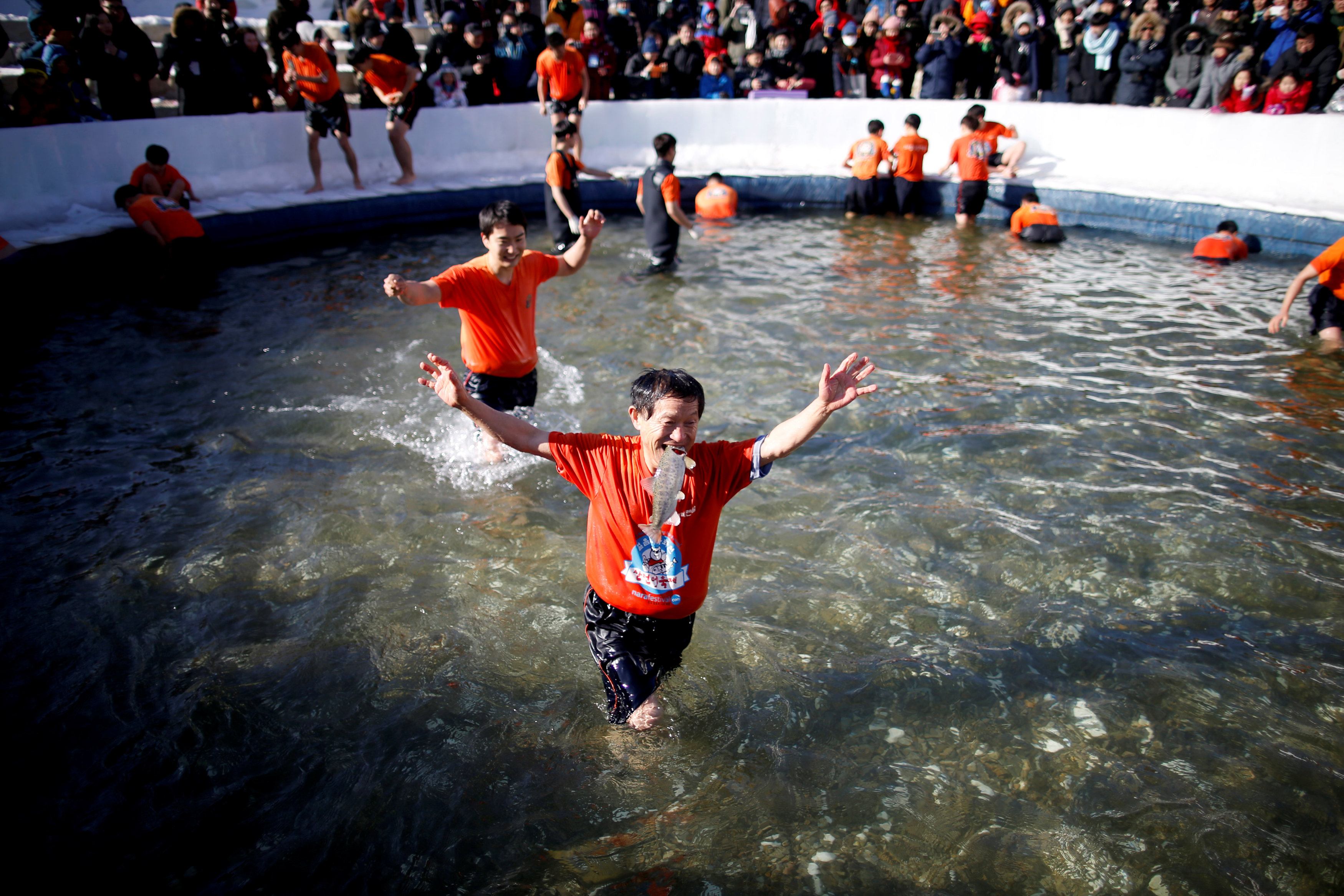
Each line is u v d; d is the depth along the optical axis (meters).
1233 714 3.12
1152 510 4.44
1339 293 6.59
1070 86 12.47
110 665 3.36
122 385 5.97
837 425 5.43
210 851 2.58
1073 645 3.49
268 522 4.36
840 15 13.76
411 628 3.59
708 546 2.72
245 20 13.30
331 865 2.54
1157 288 8.30
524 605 3.75
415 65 11.98
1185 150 11.04
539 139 12.83
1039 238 10.20
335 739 3.01
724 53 13.88
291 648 3.47
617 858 2.56
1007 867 2.54
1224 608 3.71
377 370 6.29
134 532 4.26
